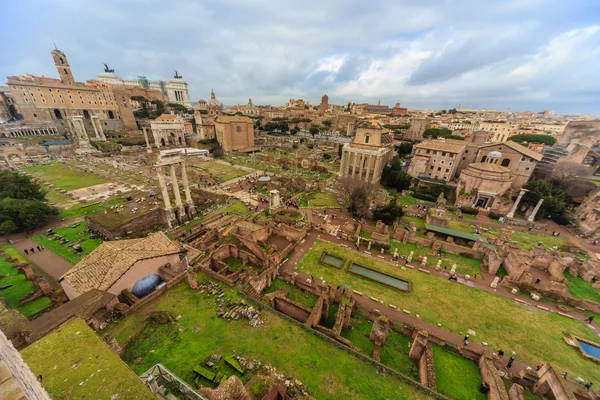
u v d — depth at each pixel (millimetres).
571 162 73500
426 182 77312
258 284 32000
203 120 142750
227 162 108625
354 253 44000
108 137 135750
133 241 31688
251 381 16766
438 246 45906
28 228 49281
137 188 73812
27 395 5230
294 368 20312
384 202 67250
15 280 33844
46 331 19531
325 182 82312
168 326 23641
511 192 66375
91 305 22594
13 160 97250
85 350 11961
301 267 39719
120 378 10711
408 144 107875
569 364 26125
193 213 55906
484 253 43250
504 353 27031
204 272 31047
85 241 46000
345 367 20672
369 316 30562
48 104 129250
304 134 176750
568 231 56531
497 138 142000
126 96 149750
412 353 25453
